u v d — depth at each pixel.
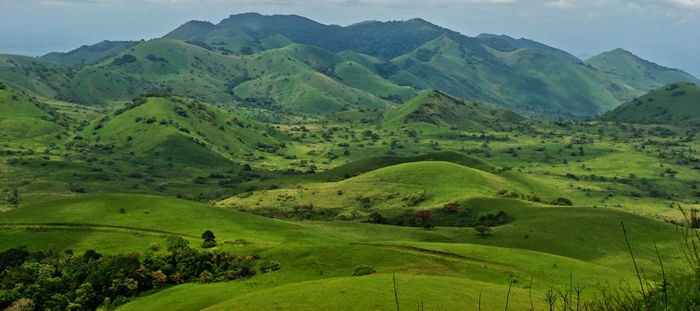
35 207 130.00
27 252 100.50
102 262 87.50
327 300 48.78
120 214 125.81
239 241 105.56
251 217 136.62
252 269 82.94
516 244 120.25
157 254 93.12
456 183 195.62
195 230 116.81
